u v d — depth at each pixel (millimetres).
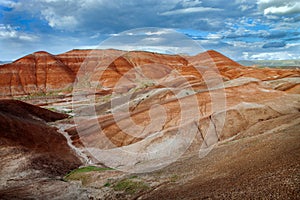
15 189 18422
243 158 15156
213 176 13633
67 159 24609
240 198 10109
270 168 12148
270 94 33312
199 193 11719
